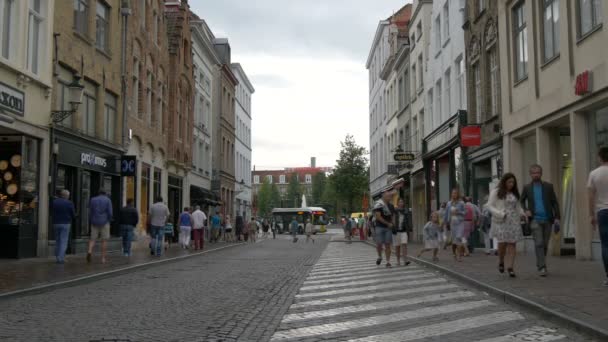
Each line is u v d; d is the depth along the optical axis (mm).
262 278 13039
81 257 18578
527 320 7328
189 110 37688
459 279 11828
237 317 7773
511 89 19188
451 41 26578
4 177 17109
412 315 7910
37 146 17969
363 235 42000
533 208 10859
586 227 14656
